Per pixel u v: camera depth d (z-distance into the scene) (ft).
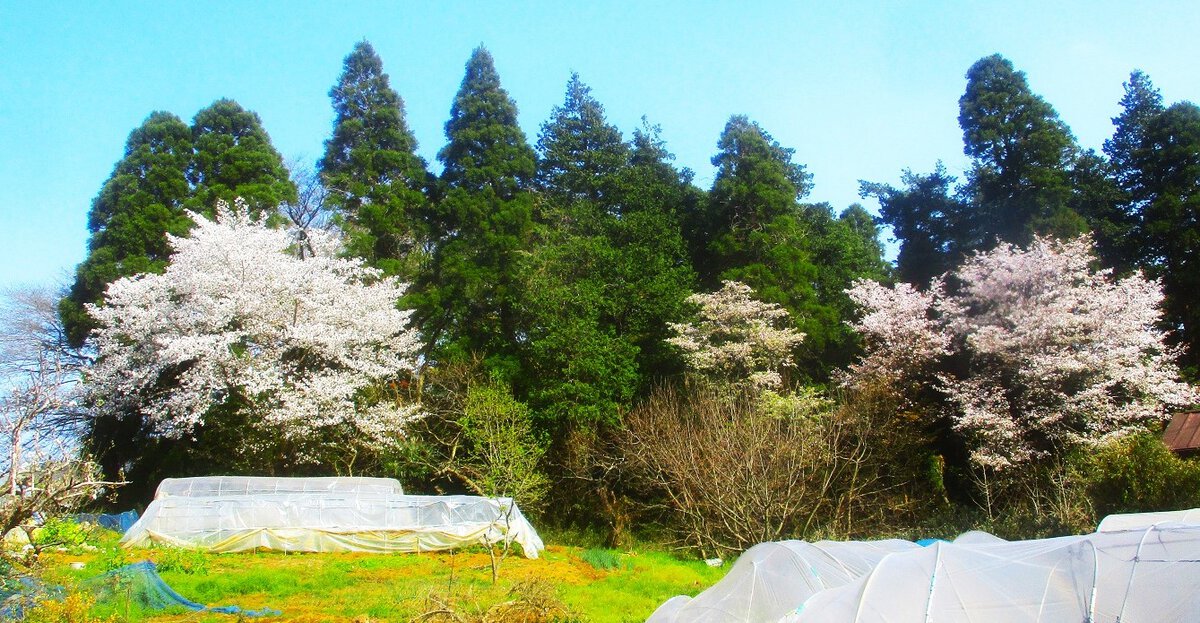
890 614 25.98
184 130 107.76
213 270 80.84
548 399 85.51
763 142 108.47
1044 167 92.68
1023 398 69.87
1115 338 69.77
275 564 58.80
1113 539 26.81
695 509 69.97
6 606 30.40
